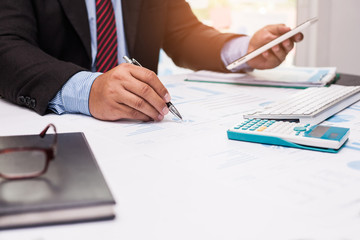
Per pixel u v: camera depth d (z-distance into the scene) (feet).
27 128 2.23
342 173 1.51
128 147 1.87
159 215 1.20
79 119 2.45
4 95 2.85
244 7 7.55
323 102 2.43
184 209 1.24
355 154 1.72
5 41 2.98
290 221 1.15
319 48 6.84
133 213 1.21
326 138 1.76
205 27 4.53
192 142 1.94
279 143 1.85
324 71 3.73
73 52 3.89
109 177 1.50
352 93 2.74
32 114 2.58
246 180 1.45
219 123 2.29
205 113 2.53
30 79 2.65
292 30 3.10
